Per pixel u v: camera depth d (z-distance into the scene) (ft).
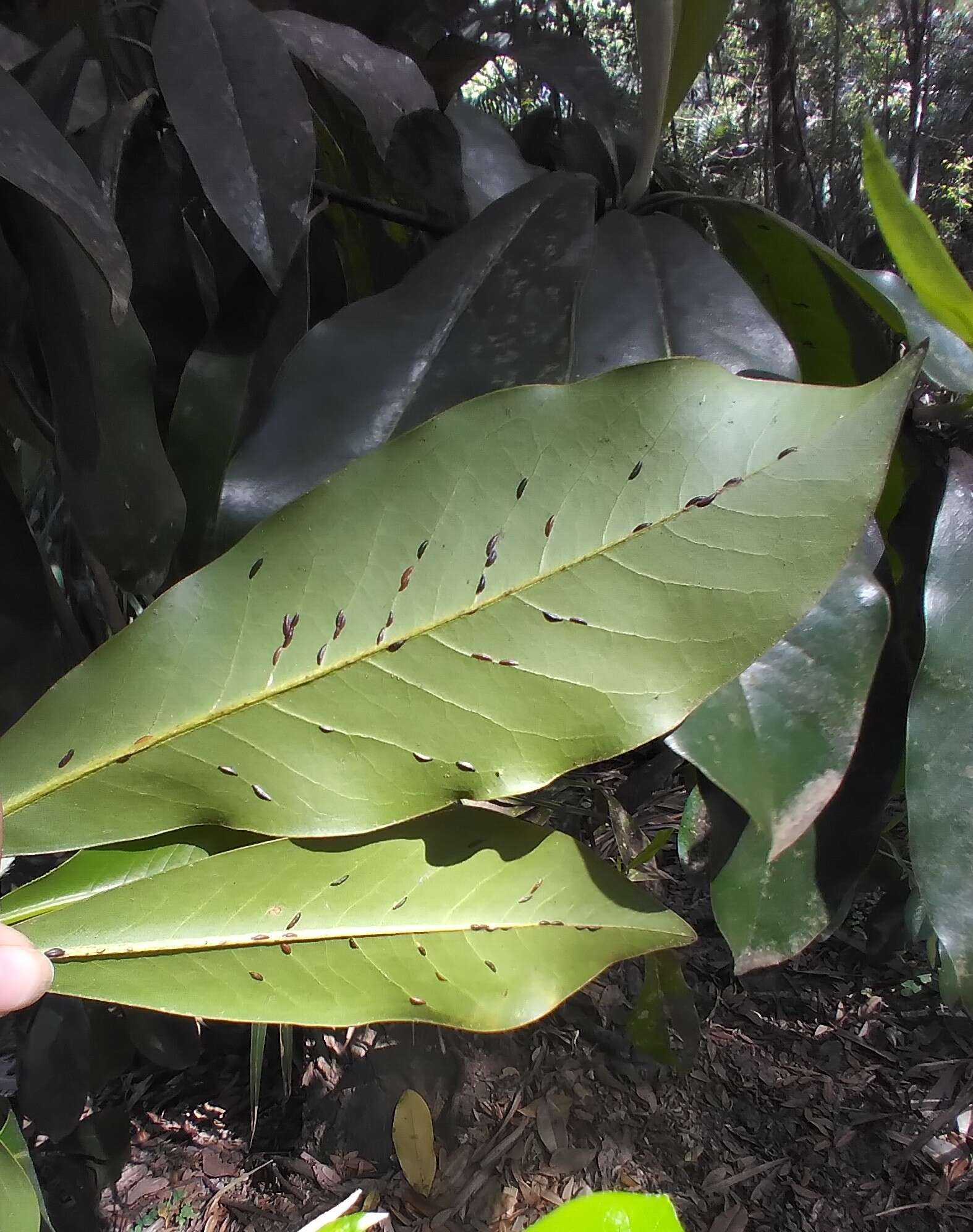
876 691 0.98
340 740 0.72
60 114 1.07
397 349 0.87
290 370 0.87
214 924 0.77
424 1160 3.20
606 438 0.68
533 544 0.69
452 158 1.14
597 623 0.68
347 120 1.25
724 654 0.67
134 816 0.72
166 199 1.16
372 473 0.70
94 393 0.96
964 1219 3.22
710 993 4.17
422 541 0.70
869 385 0.65
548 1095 3.53
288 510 0.71
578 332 0.89
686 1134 3.49
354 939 0.77
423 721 0.71
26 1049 1.97
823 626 0.84
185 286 1.18
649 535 0.67
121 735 0.72
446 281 0.91
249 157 0.95
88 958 0.75
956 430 1.04
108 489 0.98
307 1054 3.50
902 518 1.02
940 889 0.83
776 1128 3.58
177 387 1.19
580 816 2.72
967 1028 3.95
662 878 4.49
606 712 0.69
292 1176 3.30
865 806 0.95
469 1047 3.55
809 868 0.93
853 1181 3.38
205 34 0.98
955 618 0.88
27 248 0.96
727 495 0.66
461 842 0.80
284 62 0.99
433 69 1.36
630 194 1.08
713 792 0.95
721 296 0.91
